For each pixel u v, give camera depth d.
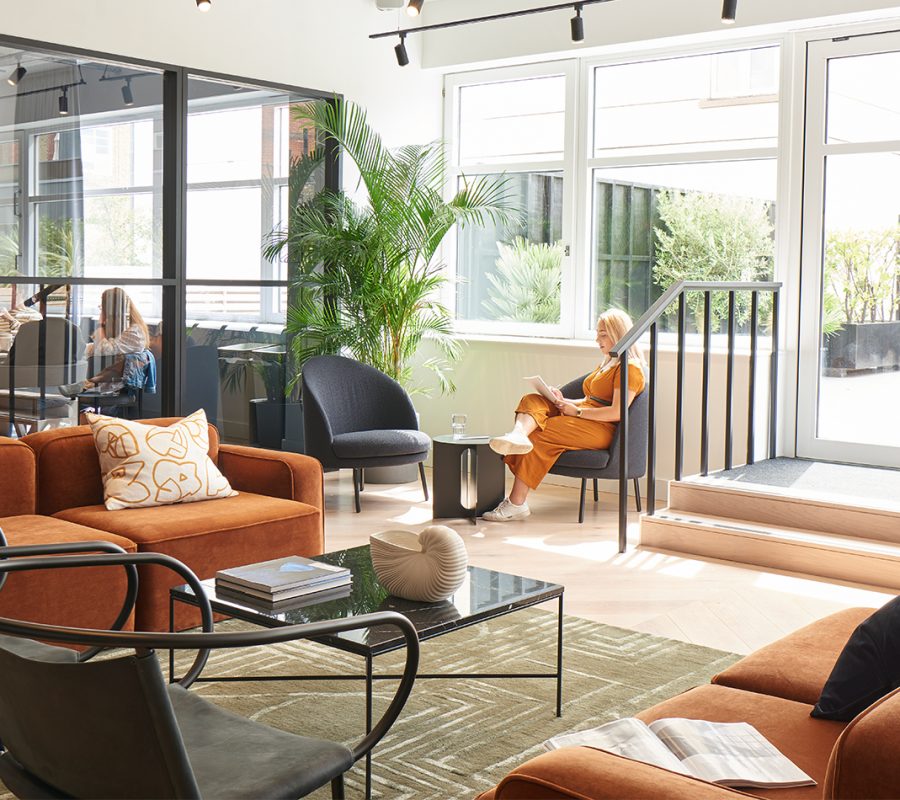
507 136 7.29
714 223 6.39
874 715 1.45
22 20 5.19
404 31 6.47
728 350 5.71
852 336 5.93
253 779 1.87
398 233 6.51
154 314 5.94
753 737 1.95
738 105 6.26
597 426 5.68
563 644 3.82
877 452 5.85
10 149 5.24
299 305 6.69
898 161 5.72
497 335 7.40
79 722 1.66
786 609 4.24
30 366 5.40
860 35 5.77
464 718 3.16
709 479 5.41
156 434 4.22
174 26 5.82
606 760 1.56
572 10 6.59
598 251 6.91
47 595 3.45
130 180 5.76
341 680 3.47
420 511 6.05
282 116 6.51
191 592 3.06
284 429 6.71
